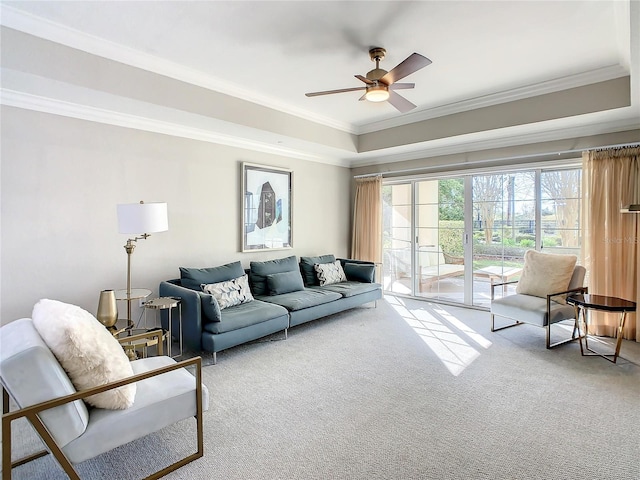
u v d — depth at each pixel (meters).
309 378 2.91
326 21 2.49
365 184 6.02
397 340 3.82
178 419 1.87
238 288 3.86
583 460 1.88
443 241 5.38
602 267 3.85
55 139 3.12
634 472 1.79
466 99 4.13
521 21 2.50
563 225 4.29
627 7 2.29
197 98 3.41
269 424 2.24
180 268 3.80
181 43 2.78
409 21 2.50
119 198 3.52
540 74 3.43
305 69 3.27
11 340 1.64
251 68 3.24
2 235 2.89
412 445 2.02
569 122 3.79
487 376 2.91
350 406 2.46
